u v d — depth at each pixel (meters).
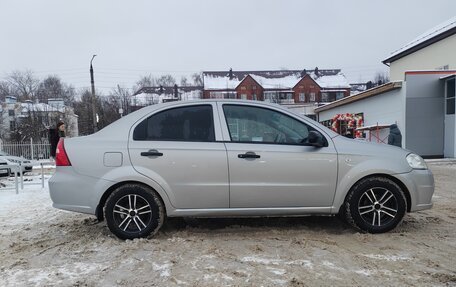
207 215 4.65
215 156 4.60
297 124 4.88
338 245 4.34
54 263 3.94
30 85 57.66
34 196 8.41
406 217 5.64
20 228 5.43
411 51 25.30
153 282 3.40
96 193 4.55
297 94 65.00
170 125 4.77
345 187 4.70
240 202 4.63
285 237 4.66
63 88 60.25
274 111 4.88
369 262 3.80
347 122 25.34
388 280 3.38
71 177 4.59
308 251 4.14
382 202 4.77
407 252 4.10
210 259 3.94
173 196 4.59
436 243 4.41
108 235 4.90
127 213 4.61
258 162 4.62
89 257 4.10
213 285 3.31
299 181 4.66
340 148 4.77
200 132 4.73
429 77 18.28
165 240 4.58
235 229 5.02
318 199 4.70
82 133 52.38
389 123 19.88
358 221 4.72
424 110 18.38
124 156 4.59
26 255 4.21
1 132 42.84
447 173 11.84
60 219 5.97
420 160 4.97
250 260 3.89
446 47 22.03
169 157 4.58
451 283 3.31
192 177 4.59
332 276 3.47
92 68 30.84
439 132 18.45
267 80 67.25
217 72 69.00
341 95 65.94
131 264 3.85
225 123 4.77
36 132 40.94
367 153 4.79
